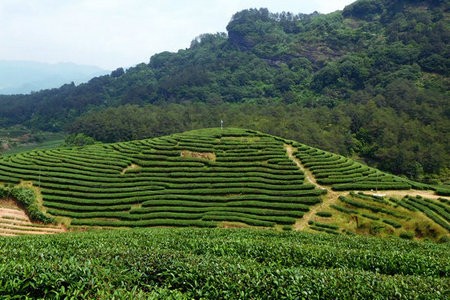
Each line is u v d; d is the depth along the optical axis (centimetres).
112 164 7612
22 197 6325
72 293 1409
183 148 8206
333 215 6084
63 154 8162
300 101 19338
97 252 2084
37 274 1507
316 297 1655
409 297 1697
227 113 16375
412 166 12031
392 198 6400
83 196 6525
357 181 7069
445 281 1962
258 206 6284
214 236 3572
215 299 1589
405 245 3531
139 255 1984
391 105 14975
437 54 17425
